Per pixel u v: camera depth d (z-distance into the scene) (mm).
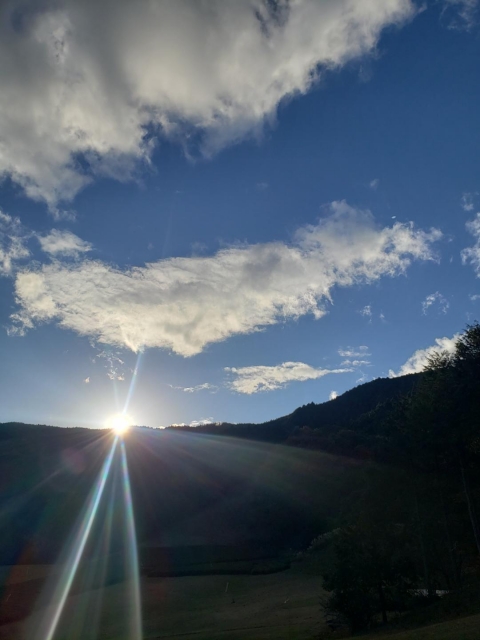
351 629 27328
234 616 38438
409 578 28188
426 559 30656
